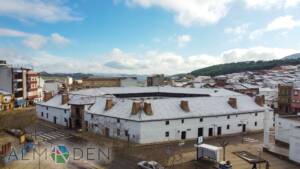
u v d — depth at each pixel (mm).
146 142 62562
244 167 48500
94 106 75500
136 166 48188
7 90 114062
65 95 85500
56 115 84625
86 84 160375
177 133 66125
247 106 78750
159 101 70062
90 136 68625
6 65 119562
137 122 62312
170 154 55375
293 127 53438
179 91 105438
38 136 68250
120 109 69000
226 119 72750
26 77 120062
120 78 173875
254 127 77625
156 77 172500
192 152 56875
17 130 71375
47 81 161875
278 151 55469
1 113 97688
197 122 68625
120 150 57562
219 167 46656
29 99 121688
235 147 60688
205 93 100125
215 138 68562
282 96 108250
